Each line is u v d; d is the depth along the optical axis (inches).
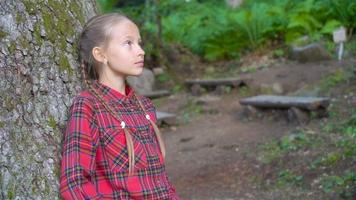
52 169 78.1
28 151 77.1
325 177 198.2
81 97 76.8
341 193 181.0
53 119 79.4
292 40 420.2
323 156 216.5
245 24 432.1
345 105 283.6
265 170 220.7
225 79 371.6
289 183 203.2
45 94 79.3
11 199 75.9
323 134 244.5
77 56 83.4
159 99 387.2
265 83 359.3
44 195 77.2
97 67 80.9
